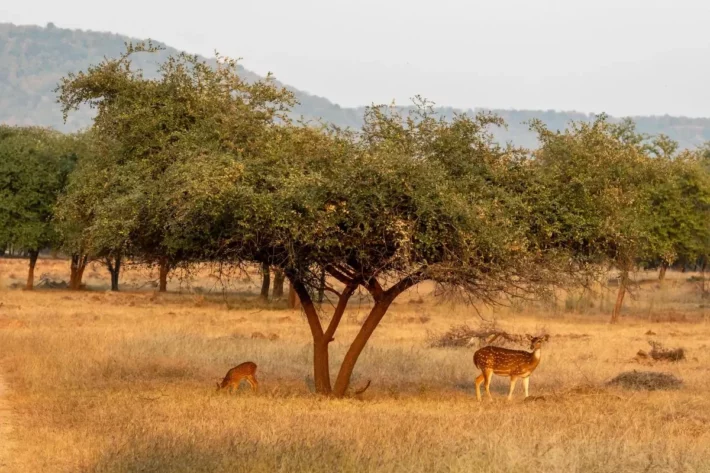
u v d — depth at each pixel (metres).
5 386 54.38
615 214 53.00
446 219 47.22
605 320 131.12
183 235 50.88
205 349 75.75
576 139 56.47
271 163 49.81
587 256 53.75
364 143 51.16
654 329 116.31
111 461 31.98
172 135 52.81
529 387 62.47
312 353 76.00
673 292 178.12
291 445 34.41
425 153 51.09
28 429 39.34
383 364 71.75
